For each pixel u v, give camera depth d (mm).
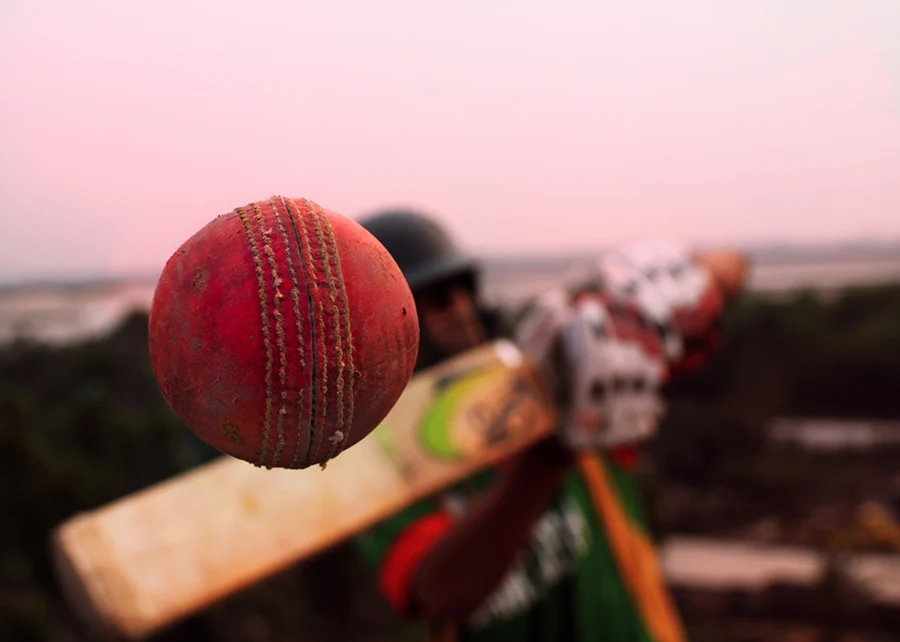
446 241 672
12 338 29188
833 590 11562
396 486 541
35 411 18672
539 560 666
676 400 24203
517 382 526
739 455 19203
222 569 505
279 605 10641
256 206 219
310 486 541
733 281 582
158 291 218
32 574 11047
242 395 210
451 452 540
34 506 11391
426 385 577
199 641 8992
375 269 220
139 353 23531
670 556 14438
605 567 704
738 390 23766
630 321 502
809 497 16766
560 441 507
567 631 672
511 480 521
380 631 11008
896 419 22859
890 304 27188
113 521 507
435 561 516
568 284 546
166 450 14375
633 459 779
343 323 212
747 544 14789
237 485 538
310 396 211
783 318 25547
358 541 612
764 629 11180
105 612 472
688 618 11734
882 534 12969
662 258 546
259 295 207
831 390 23781
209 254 212
